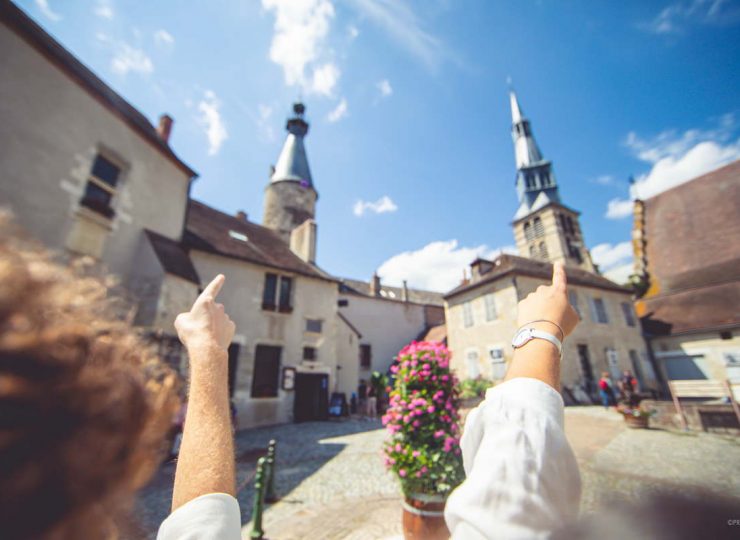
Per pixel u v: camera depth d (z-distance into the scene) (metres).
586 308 17.97
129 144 9.45
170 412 0.56
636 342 18.59
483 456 0.62
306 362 14.63
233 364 12.44
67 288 0.48
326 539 4.27
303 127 38.53
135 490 0.47
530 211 42.41
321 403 14.88
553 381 0.70
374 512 4.98
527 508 0.52
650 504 0.41
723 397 9.34
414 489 3.43
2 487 0.33
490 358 17.23
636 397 13.16
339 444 9.62
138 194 9.62
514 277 16.78
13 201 6.81
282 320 14.32
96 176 8.64
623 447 6.71
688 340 17.50
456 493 0.60
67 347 0.42
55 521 0.36
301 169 35.34
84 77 8.39
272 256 16.03
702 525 0.35
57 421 0.38
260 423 12.55
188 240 12.24
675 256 21.86
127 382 0.49
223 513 0.67
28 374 0.36
